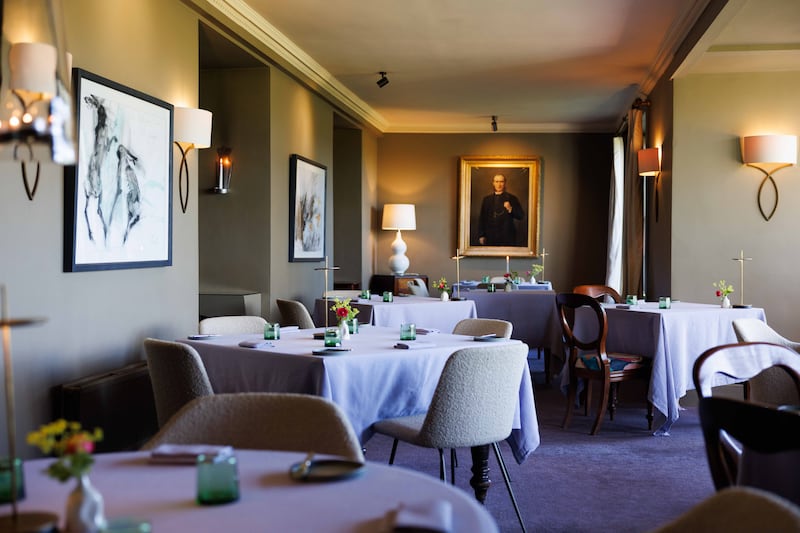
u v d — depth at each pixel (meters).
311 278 8.20
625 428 5.33
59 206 3.75
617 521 3.38
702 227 6.75
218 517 1.25
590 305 5.16
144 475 1.49
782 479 1.58
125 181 4.34
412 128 11.38
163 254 4.82
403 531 1.16
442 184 11.42
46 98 1.52
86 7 4.02
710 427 1.76
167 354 3.09
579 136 11.28
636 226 8.23
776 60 6.30
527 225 11.30
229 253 6.96
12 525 1.17
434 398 2.99
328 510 1.29
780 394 2.89
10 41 1.52
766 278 6.65
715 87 6.73
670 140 6.93
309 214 8.02
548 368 7.29
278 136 7.14
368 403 3.31
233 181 6.95
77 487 1.15
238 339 3.87
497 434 3.14
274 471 1.52
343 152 10.55
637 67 7.81
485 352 3.01
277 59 6.79
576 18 6.13
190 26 5.29
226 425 1.87
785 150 6.45
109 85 4.13
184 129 5.02
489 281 9.65
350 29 6.48
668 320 5.27
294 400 1.88
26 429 3.51
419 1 5.73
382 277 10.85
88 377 3.91
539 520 3.39
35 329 3.58
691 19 5.77
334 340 3.58
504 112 10.42
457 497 1.36
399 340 3.89
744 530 1.22
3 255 3.34
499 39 6.77
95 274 4.10
